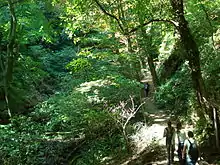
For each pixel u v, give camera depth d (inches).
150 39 754.8
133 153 581.0
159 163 511.2
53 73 1160.8
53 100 749.3
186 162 431.2
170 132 479.2
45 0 893.2
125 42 749.3
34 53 1177.4
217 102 568.7
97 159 599.2
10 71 753.0
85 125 675.4
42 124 714.2
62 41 1309.1
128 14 536.7
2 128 665.6
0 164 567.2
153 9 511.2
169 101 836.0
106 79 719.7
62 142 662.5
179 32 495.8
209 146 510.6
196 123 561.0
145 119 720.3
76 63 631.2
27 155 593.0
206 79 638.5
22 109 834.8
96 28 663.1
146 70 1334.9
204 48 744.3
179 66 960.9
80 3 501.0
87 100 695.1
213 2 749.3
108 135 671.1
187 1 723.4
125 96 709.3
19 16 847.7
